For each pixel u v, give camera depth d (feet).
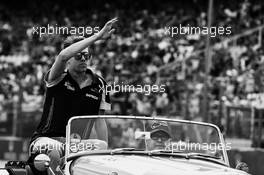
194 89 74.69
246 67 75.82
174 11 102.22
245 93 70.18
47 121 28.04
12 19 118.01
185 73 79.66
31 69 98.02
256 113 63.26
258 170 59.36
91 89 28.73
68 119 28.09
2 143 82.33
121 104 76.43
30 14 118.73
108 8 112.68
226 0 91.91
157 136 27.07
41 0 120.67
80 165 24.08
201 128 30.22
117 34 95.14
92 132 26.37
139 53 90.38
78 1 117.08
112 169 22.48
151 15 102.89
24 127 82.53
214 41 81.87
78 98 28.35
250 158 59.72
